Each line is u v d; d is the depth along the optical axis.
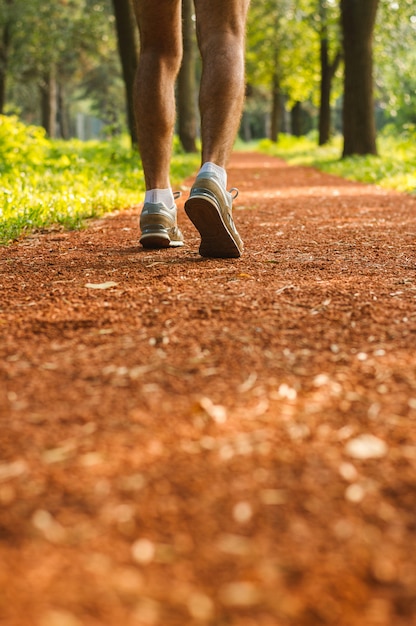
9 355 1.86
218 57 2.91
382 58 25.27
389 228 4.75
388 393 1.58
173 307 2.30
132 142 15.14
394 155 16.44
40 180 7.62
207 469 1.27
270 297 2.44
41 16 28.72
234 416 1.48
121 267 3.10
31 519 1.12
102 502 1.16
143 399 1.56
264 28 31.88
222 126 2.92
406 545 1.05
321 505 1.15
